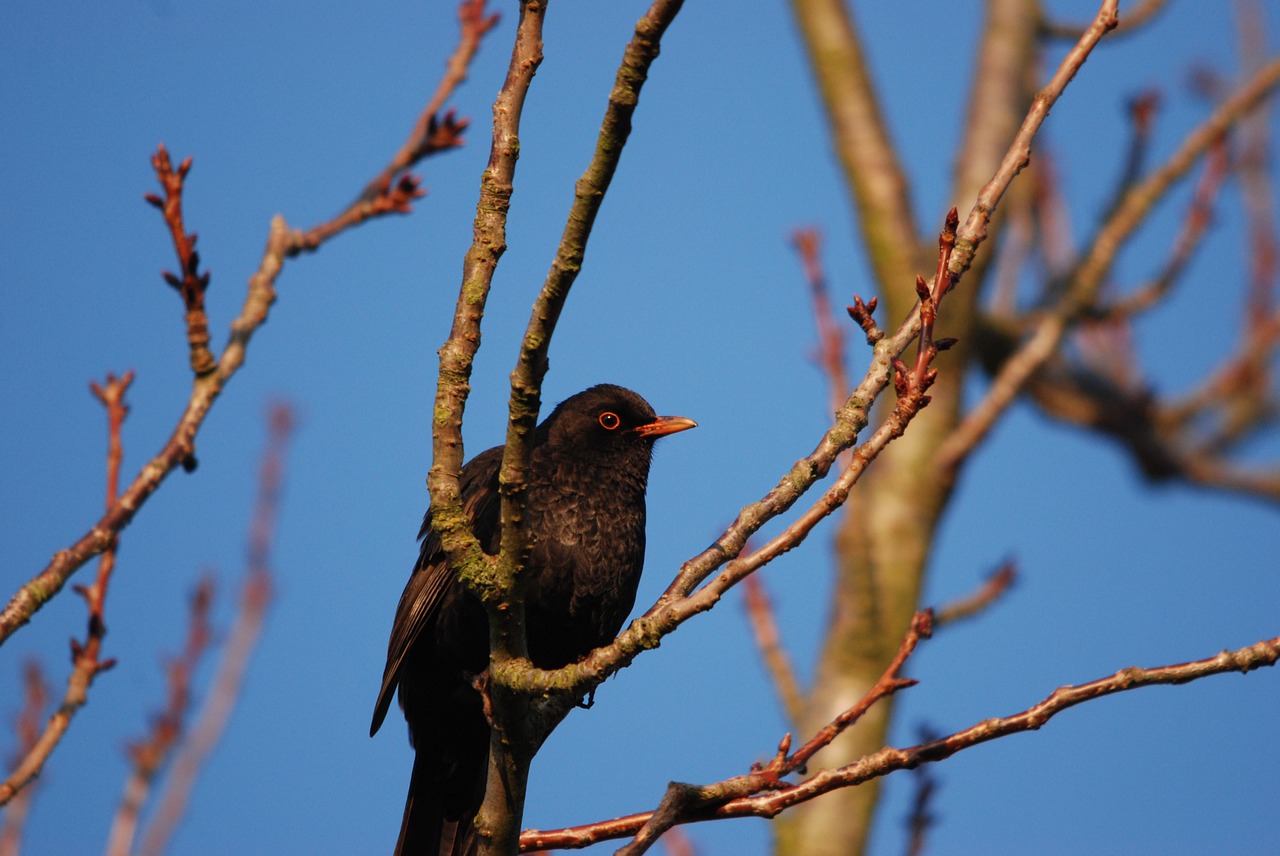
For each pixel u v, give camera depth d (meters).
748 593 11.52
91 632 7.86
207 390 8.53
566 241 6.64
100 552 7.77
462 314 7.34
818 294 11.59
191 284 8.62
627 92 6.20
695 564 7.24
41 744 7.50
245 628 10.52
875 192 14.43
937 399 13.47
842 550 11.96
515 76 7.27
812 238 11.67
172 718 10.02
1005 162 7.14
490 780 7.77
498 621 7.40
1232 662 6.85
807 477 7.20
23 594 7.49
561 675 7.25
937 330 13.96
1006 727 7.02
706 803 7.22
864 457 6.94
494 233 7.32
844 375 11.42
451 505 7.33
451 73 10.45
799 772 7.44
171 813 9.66
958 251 7.05
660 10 6.02
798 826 10.98
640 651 7.05
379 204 9.92
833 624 11.77
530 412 7.09
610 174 6.45
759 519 7.21
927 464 13.00
